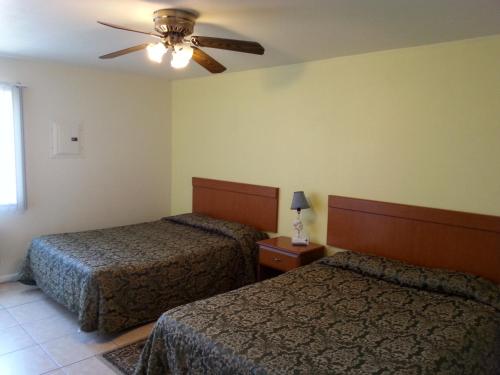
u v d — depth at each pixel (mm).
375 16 2316
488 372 2109
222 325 2072
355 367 1704
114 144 4652
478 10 2172
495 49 2619
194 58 2516
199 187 4820
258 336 1964
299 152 3787
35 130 4027
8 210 3924
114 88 4570
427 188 2992
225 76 4426
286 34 2729
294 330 2041
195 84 4801
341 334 2010
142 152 4918
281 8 2215
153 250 3477
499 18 2295
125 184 4801
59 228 4312
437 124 2908
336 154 3506
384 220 3203
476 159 2748
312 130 3666
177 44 2371
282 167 3949
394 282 2771
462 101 2783
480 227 2723
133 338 3012
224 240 3844
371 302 2434
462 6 2113
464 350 1935
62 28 2748
